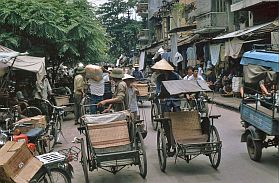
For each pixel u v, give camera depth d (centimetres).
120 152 707
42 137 830
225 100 1970
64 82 2206
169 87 850
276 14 1978
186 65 2939
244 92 926
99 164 693
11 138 738
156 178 744
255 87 935
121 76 900
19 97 1410
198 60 2689
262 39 1759
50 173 602
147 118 1514
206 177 735
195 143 759
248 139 854
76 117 1400
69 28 1767
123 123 782
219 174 751
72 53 1884
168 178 741
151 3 5281
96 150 748
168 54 2717
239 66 2184
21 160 575
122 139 770
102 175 782
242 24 2395
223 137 1091
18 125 829
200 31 2548
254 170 768
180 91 826
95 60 2084
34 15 1702
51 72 2188
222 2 2556
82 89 1377
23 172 564
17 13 1681
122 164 711
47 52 1877
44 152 821
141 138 741
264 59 781
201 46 2712
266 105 856
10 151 571
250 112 864
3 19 1694
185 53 2955
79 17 1853
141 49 4612
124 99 903
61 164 619
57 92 1773
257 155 820
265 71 798
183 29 2920
